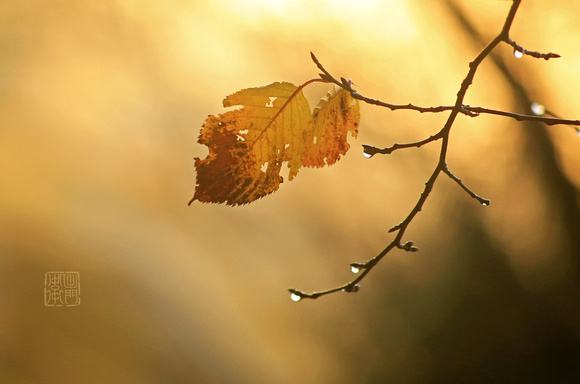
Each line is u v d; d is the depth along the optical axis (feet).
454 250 18.95
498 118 16.40
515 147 16.74
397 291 18.84
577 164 15.83
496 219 18.01
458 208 19.36
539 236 17.21
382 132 20.06
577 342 15.85
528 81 14.46
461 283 18.28
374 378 16.31
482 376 16.12
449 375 16.15
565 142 15.71
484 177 18.03
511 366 15.85
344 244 20.08
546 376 15.52
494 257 18.15
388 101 19.17
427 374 16.38
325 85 12.26
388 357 16.93
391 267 19.36
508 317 17.06
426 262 19.04
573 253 16.52
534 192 16.88
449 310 17.66
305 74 19.99
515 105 15.01
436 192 20.06
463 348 16.84
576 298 16.37
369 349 17.15
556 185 16.24
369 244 20.06
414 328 17.46
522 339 16.48
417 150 19.49
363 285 19.13
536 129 15.92
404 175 20.35
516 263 17.58
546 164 16.21
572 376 15.33
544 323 16.49
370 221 20.63
